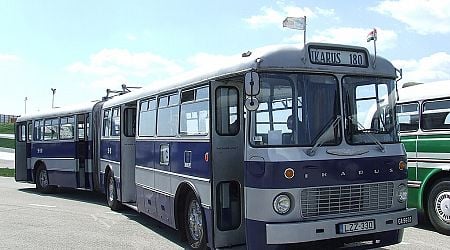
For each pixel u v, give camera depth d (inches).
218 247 276.7
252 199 241.8
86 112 583.8
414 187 380.8
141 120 412.8
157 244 339.0
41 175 685.3
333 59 257.3
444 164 357.7
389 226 253.6
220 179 280.2
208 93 284.4
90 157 575.5
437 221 364.2
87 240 351.6
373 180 255.6
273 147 239.9
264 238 235.1
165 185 351.3
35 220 437.1
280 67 244.5
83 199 608.4
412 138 383.9
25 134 729.0
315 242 239.8
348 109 257.0
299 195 236.5
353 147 253.4
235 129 287.1
